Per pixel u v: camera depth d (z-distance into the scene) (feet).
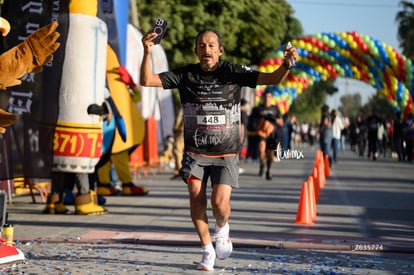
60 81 56.13
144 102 99.96
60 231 49.78
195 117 35.12
